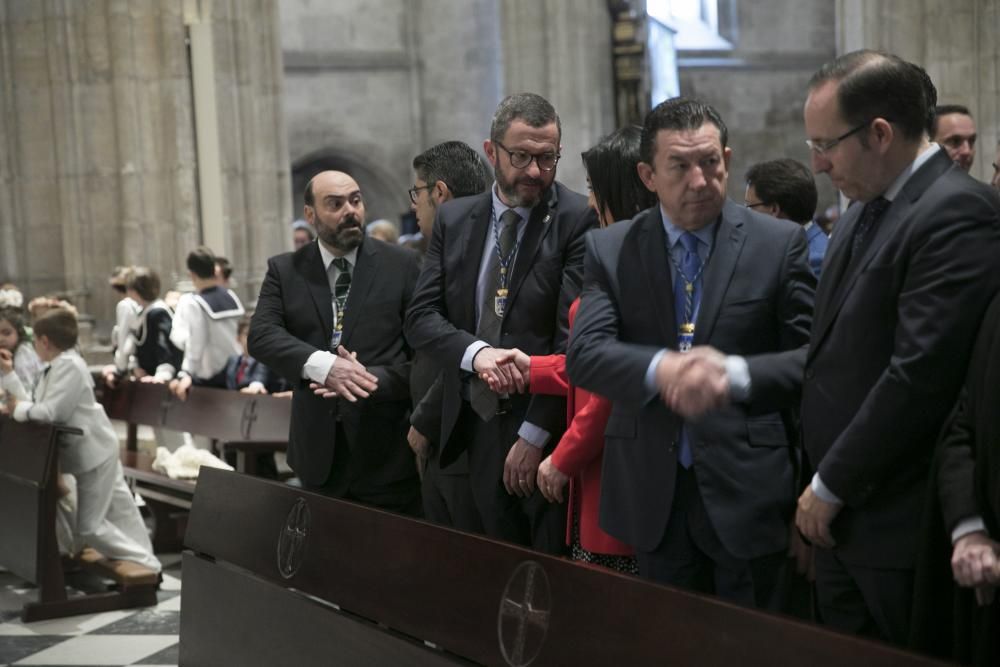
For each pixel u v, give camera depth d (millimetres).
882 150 2562
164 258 10422
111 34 10203
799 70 25516
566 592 2797
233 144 10766
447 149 4531
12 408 6895
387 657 3344
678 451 2955
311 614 3699
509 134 3604
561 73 15703
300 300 4668
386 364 4633
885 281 2553
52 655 5469
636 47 16562
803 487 2869
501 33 15945
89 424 6418
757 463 2918
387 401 4598
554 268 3652
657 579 2998
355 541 3613
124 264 10305
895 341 2521
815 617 3148
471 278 3779
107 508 6426
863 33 9781
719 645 2383
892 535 2572
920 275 2467
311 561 3789
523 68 15812
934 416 2465
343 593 3596
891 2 9672
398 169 22703
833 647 2150
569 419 3453
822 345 2699
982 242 2443
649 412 2967
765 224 3018
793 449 3023
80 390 6355
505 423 3732
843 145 2580
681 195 2867
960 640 2418
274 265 4758
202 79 10438
